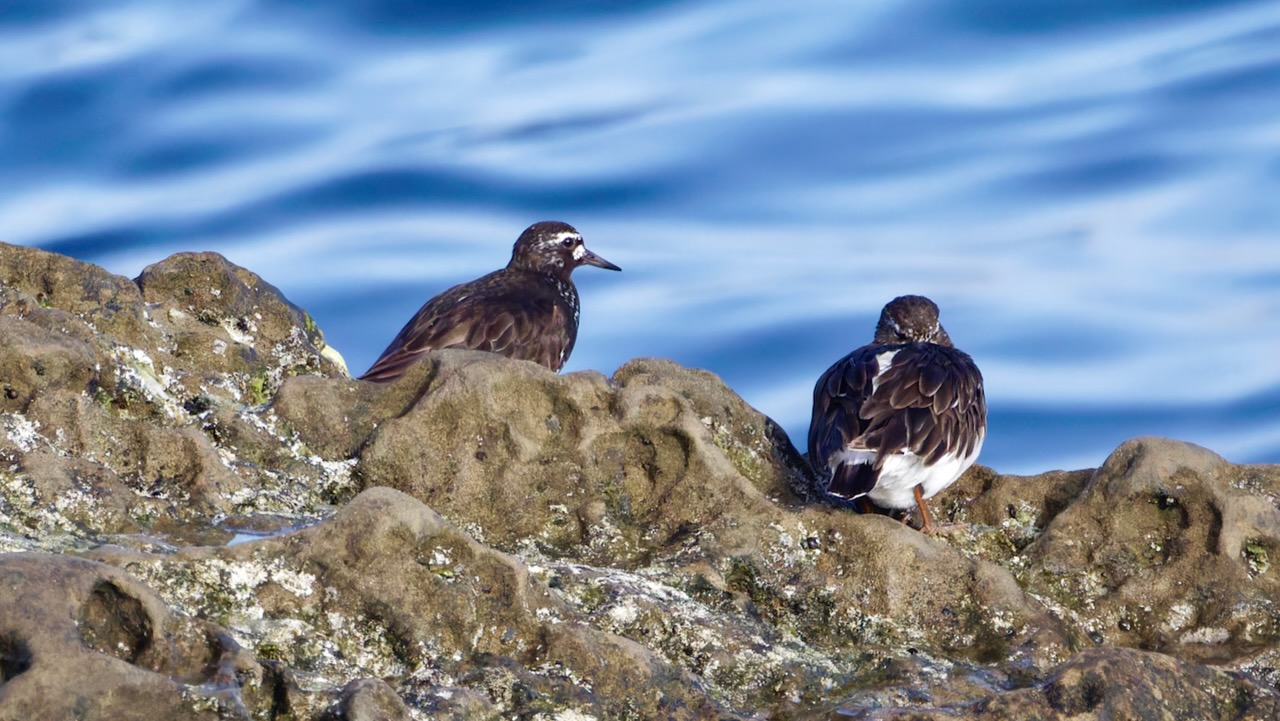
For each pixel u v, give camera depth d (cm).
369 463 1107
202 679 779
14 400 1066
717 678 938
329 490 1104
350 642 880
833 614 1028
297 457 1124
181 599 865
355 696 774
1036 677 966
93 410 1053
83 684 732
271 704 785
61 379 1080
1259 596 1065
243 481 1070
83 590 771
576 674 884
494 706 841
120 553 870
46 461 978
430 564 916
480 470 1109
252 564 891
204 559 882
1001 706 869
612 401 1136
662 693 886
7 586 755
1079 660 900
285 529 1012
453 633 894
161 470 1054
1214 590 1073
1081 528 1135
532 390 1135
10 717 714
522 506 1105
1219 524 1095
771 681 940
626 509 1115
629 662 888
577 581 986
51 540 925
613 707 872
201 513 1023
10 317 1102
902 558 1042
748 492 1100
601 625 952
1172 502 1118
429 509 927
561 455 1125
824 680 947
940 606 1027
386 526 904
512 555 1048
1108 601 1088
